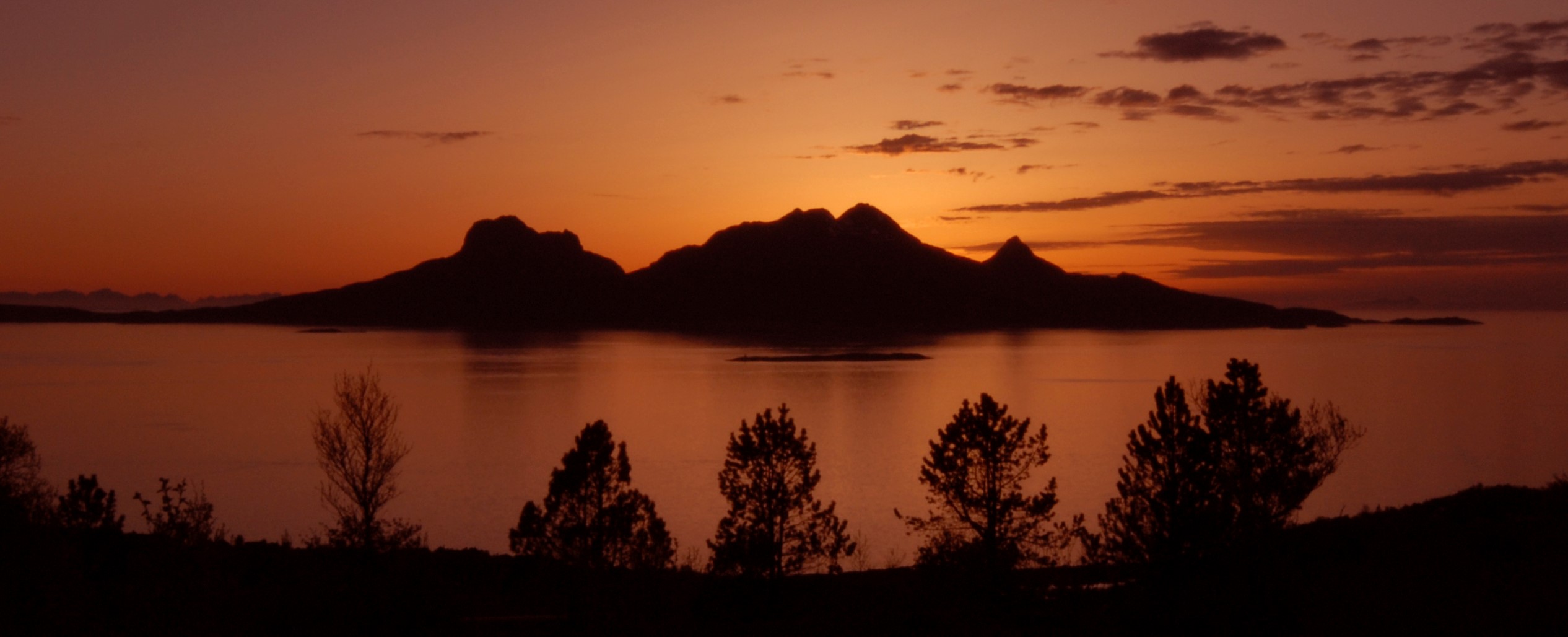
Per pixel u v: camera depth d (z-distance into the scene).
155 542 18.75
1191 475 23.53
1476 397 168.38
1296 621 18.12
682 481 90.56
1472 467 94.88
